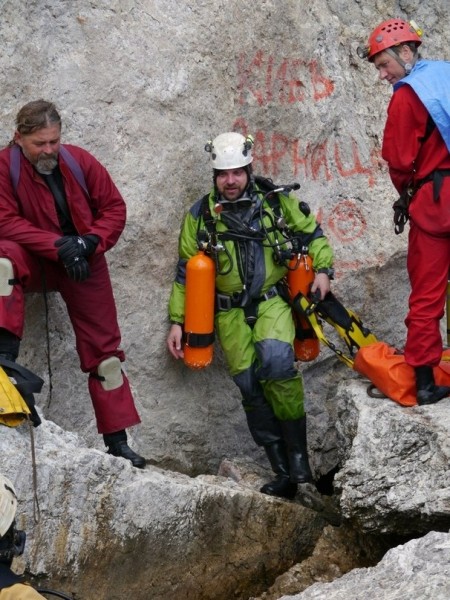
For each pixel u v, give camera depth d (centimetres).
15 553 453
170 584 718
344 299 931
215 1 868
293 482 832
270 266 811
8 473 628
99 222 723
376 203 943
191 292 812
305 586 761
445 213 751
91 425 838
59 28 809
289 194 825
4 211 703
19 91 789
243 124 890
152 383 865
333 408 941
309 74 920
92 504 662
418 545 597
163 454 873
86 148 819
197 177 867
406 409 775
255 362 832
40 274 731
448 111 740
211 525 744
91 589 670
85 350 747
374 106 958
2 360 664
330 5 961
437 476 724
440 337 778
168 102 848
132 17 836
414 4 1005
